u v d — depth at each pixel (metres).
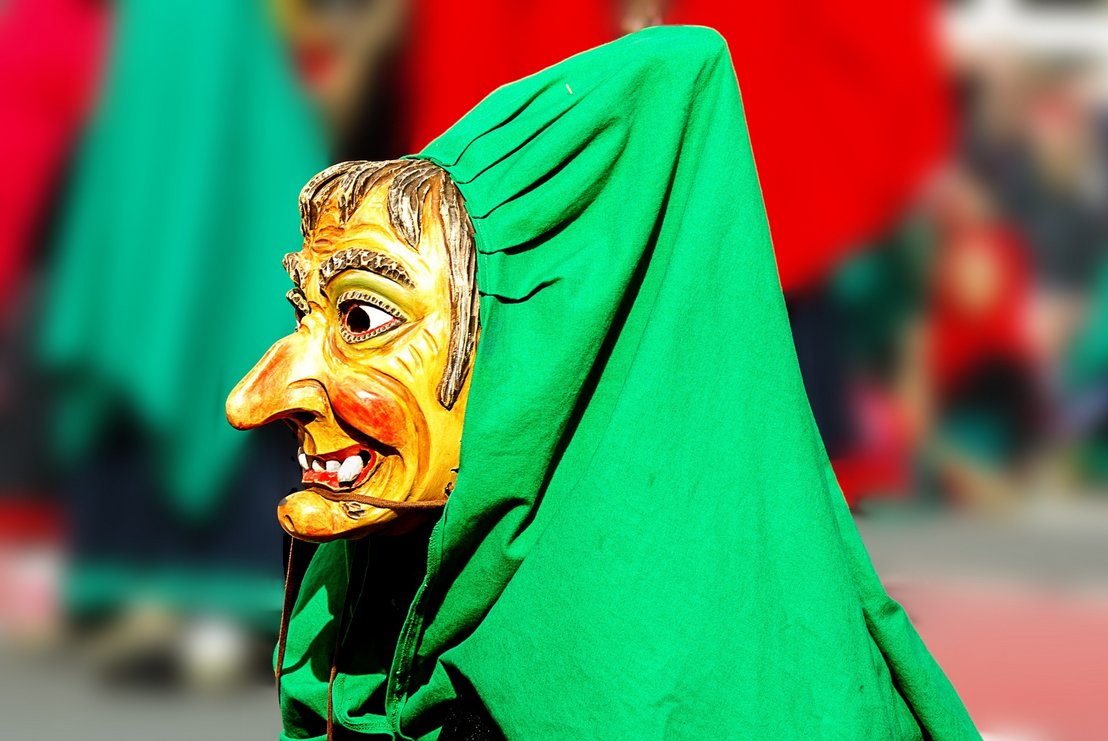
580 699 4.02
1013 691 10.84
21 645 11.23
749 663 4.04
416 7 8.74
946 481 18.27
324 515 4.34
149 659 10.57
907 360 13.38
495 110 4.62
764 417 4.33
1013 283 13.95
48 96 9.03
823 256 9.02
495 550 4.39
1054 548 17.28
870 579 4.63
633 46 4.60
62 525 11.50
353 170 4.47
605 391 4.48
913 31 8.87
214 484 8.96
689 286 4.38
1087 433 18.88
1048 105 17.67
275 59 8.62
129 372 8.66
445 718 4.55
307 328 4.45
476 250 4.38
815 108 8.79
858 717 4.08
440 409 4.31
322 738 4.98
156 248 8.55
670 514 4.15
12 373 11.40
